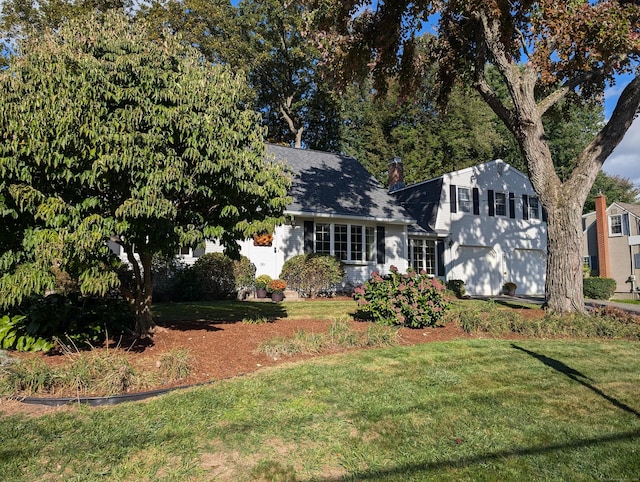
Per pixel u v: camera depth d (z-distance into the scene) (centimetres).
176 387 502
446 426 413
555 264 1109
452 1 1020
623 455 361
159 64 596
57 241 466
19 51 583
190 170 580
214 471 329
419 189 2253
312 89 3112
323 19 1073
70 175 491
